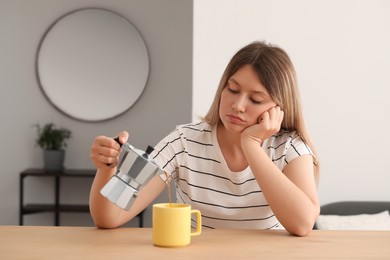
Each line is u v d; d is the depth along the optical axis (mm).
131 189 1146
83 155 4703
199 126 1665
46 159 4477
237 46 2984
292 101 1538
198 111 2977
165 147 1632
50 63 4652
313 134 3078
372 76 3061
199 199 1611
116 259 1098
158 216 1207
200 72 2980
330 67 3049
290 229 1356
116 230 1390
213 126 1632
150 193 1556
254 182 1576
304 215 1345
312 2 3021
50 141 4488
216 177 1601
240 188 1579
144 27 4656
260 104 1454
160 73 4664
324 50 3039
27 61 4688
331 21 3033
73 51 4656
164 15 4656
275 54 1485
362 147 3090
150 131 4676
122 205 1139
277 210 1363
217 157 1593
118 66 4641
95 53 4648
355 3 3039
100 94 4652
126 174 1149
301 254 1162
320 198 3111
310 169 1541
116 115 4648
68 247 1191
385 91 3062
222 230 1404
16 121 4703
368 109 3072
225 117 1486
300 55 3033
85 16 4637
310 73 3047
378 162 3094
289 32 3014
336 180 3100
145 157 1151
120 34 4629
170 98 4668
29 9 4652
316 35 3029
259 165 1403
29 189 4711
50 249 1173
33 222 4723
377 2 3041
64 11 4664
